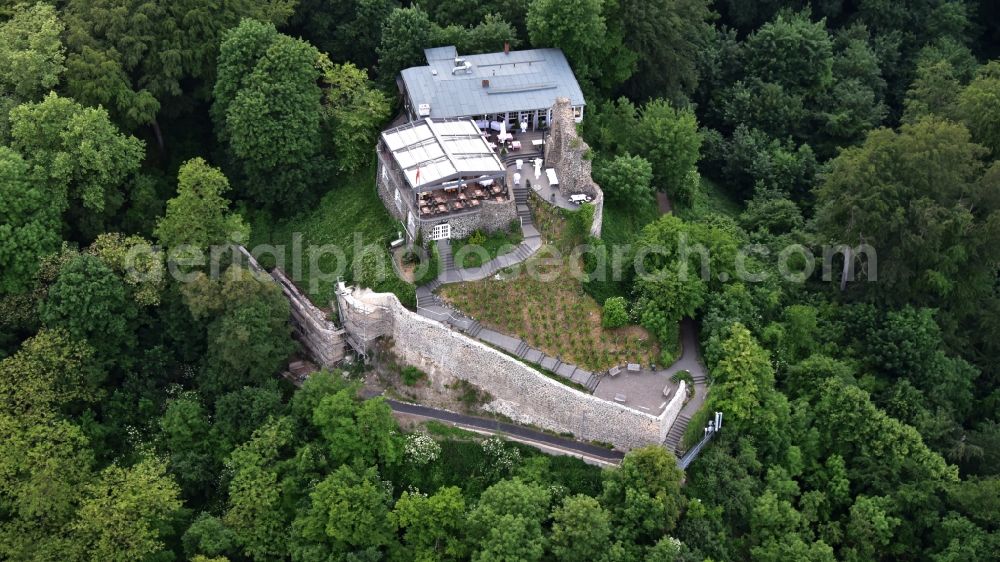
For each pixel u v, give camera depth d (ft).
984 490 366.02
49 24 414.21
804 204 493.36
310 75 422.82
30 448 355.15
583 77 458.91
